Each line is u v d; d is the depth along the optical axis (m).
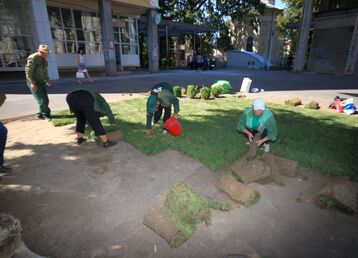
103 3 13.62
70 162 3.54
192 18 30.81
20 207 2.54
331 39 21.59
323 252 2.08
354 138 4.70
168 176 3.24
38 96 5.25
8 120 5.35
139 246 2.09
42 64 5.05
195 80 14.03
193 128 5.04
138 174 3.27
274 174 3.27
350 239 2.23
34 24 10.88
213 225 2.37
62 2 13.92
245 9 31.38
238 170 3.25
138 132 4.71
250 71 24.67
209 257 2.00
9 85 10.25
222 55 36.72
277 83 14.13
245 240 2.19
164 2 30.28
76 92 3.76
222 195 2.87
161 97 4.14
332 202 2.68
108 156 3.76
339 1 21.00
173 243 2.09
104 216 2.45
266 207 2.67
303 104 8.21
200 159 3.65
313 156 3.80
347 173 3.31
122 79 13.84
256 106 3.54
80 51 10.95
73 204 2.62
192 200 2.46
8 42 12.20
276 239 2.21
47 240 2.12
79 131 4.12
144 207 2.61
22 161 3.52
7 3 11.69
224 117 5.96
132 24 18.94
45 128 4.93
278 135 4.76
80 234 2.20
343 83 14.28
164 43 30.20
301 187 3.07
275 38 36.03
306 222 2.45
